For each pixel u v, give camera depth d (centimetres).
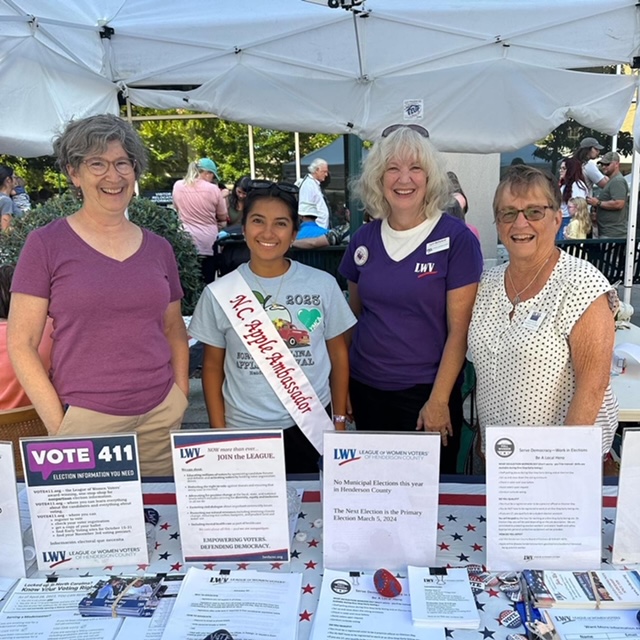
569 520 104
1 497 106
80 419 151
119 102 343
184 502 108
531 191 133
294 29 307
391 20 302
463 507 126
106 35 309
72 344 150
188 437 105
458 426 195
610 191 570
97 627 95
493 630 92
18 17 255
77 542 110
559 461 103
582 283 131
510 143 349
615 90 334
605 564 107
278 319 167
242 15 304
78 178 147
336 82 335
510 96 337
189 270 395
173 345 178
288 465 176
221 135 709
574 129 659
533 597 96
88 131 143
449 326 176
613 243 487
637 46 305
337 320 175
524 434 102
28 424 181
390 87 337
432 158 172
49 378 158
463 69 330
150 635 93
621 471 104
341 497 106
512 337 141
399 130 176
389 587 100
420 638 91
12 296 149
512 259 142
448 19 301
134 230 161
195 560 110
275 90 335
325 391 174
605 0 292
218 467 106
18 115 275
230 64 322
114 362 153
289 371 166
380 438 103
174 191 523
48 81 287
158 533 121
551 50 312
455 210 260
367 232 189
